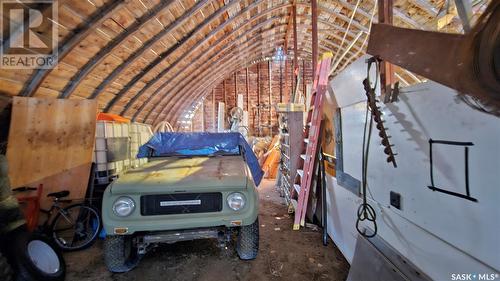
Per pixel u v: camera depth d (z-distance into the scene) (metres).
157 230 1.99
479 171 0.95
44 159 3.11
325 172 2.98
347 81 2.16
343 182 2.36
